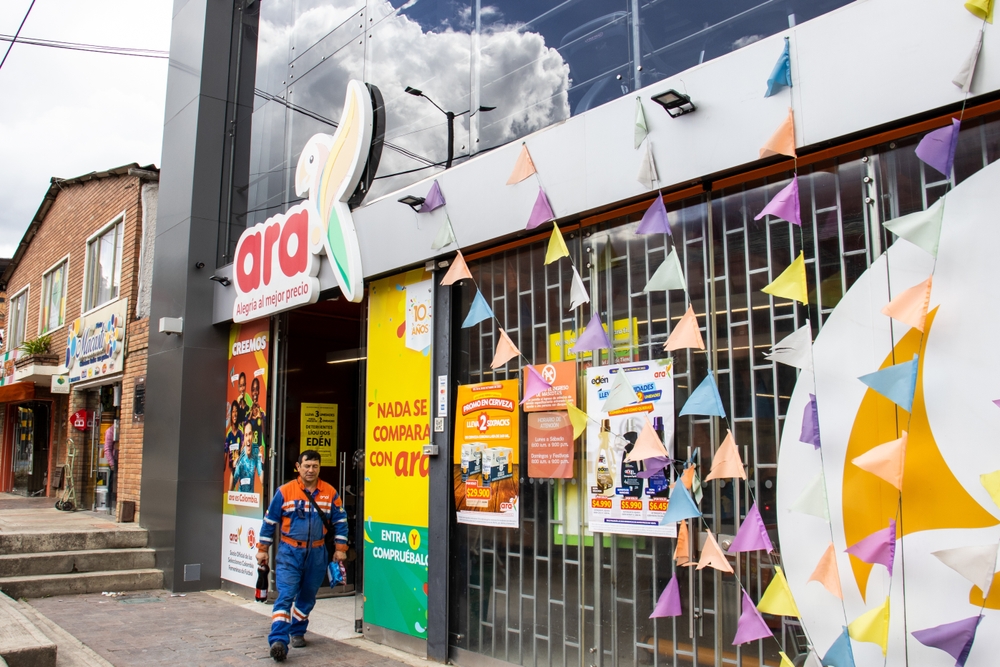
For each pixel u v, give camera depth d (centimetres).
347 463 838
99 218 1261
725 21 429
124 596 787
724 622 386
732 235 405
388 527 600
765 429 379
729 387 397
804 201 376
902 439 314
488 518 522
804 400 363
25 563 790
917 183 337
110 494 1137
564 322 491
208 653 556
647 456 400
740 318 397
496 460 521
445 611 537
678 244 428
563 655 465
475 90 577
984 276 309
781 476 369
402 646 572
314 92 771
